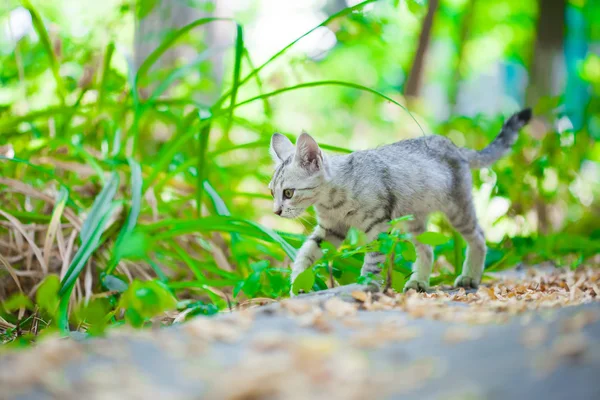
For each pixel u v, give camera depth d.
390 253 5.38
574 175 12.12
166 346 3.58
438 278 7.48
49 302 5.05
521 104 22.89
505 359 3.10
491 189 10.13
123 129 9.32
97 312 5.77
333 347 3.42
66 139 8.12
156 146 10.10
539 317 3.96
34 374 3.15
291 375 3.03
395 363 3.23
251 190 11.80
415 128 15.78
